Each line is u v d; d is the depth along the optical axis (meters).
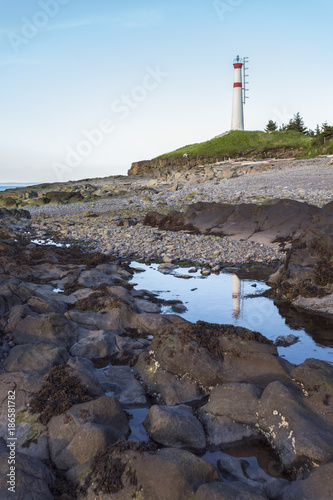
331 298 11.09
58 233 23.03
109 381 7.11
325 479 4.41
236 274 14.31
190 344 7.02
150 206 30.88
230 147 73.00
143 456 4.71
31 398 5.96
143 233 21.62
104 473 4.66
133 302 10.81
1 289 9.90
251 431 5.73
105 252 18.02
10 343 8.11
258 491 4.50
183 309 10.96
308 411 5.59
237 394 6.05
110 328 9.20
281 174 40.38
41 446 5.30
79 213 31.02
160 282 13.50
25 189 58.19
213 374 6.74
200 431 5.69
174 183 45.28
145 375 7.18
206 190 35.31
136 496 4.43
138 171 74.31
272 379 6.52
